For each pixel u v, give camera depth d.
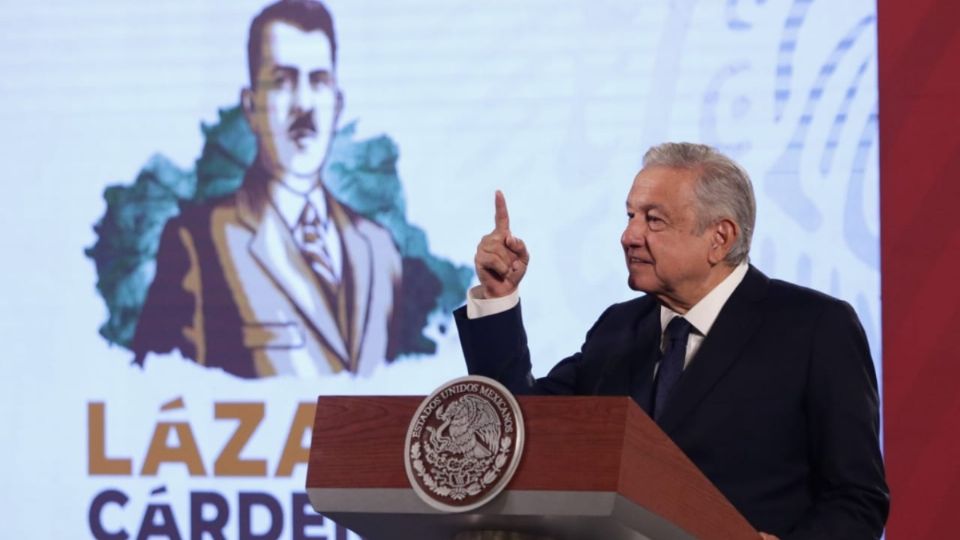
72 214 13.45
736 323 7.38
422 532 5.68
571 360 8.16
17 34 13.66
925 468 11.99
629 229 7.47
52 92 13.56
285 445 12.91
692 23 12.70
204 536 12.90
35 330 13.34
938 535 11.93
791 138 12.44
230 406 13.02
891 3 12.38
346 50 13.22
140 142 13.45
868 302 12.19
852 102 12.38
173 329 13.18
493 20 13.01
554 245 12.67
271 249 13.16
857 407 7.12
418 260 12.93
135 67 13.51
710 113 12.60
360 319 12.95
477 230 12.88
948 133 12.23
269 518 12.84
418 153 13.02
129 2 13.55
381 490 5.39
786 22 12.55
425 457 5.29
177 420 13.07
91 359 13.25
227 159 13.31
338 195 13.10
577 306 12.58
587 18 12.87
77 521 13.05
